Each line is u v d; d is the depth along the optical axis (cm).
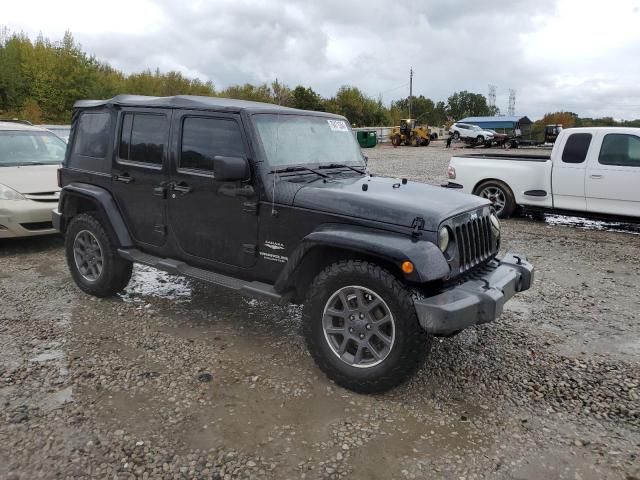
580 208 927
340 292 360
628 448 308
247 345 438
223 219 427
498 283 368
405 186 427
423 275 322
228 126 421
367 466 289
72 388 364
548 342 452
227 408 343
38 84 4900
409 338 335
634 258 736
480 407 350
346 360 364
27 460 288
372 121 7200
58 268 655
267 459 293
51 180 760
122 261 523
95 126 537
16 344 433
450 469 288
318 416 336
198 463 289
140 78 6475
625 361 419
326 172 444
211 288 579
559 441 314
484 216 408
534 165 967
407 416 338
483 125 5459
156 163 472
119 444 304
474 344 445
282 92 6569
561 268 685
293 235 389
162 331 463
